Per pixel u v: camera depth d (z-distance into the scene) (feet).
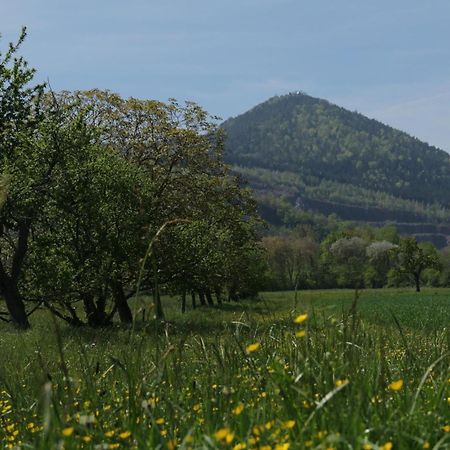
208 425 12.87
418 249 439.22
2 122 102.89
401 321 98.99
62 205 101.09
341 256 568.41
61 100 136.15
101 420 14.28
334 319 17.34
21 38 103.19
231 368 16.83
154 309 15.10
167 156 140.36
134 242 103.09
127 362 15.94
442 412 13.53
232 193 145.69
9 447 14.37
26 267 106.42
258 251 163.02
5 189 13.73
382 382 13.96
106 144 137.08
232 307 194.59
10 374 22.53
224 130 144.56
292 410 12.83
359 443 10.27
